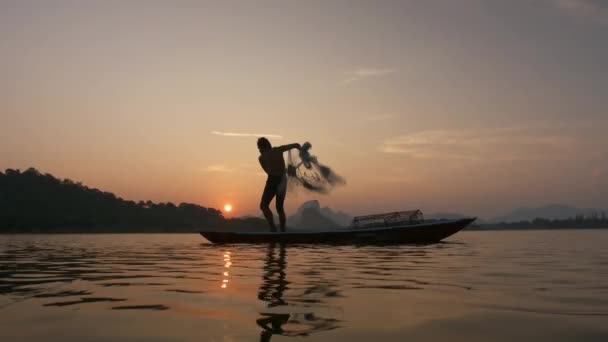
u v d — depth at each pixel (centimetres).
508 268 652
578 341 250
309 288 440
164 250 1169
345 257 862
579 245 1447
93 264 737
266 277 533
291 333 263
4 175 8962
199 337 254
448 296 395
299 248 1180
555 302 366
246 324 285
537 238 2308
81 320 296
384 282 488
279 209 1509
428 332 268
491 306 347
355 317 306
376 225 1478
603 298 386
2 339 252
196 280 507
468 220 1355
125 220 8650
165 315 311
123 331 268
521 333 267
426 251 1050
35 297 390
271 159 1477
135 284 473
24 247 1407
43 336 258
